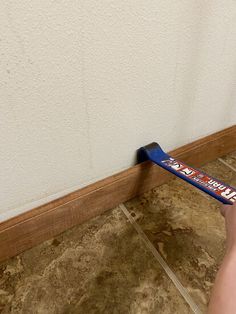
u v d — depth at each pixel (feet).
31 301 1.54
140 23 1.46
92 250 1.79
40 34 1.22
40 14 1.17
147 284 1.62
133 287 1.60
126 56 1.53
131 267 1.70
